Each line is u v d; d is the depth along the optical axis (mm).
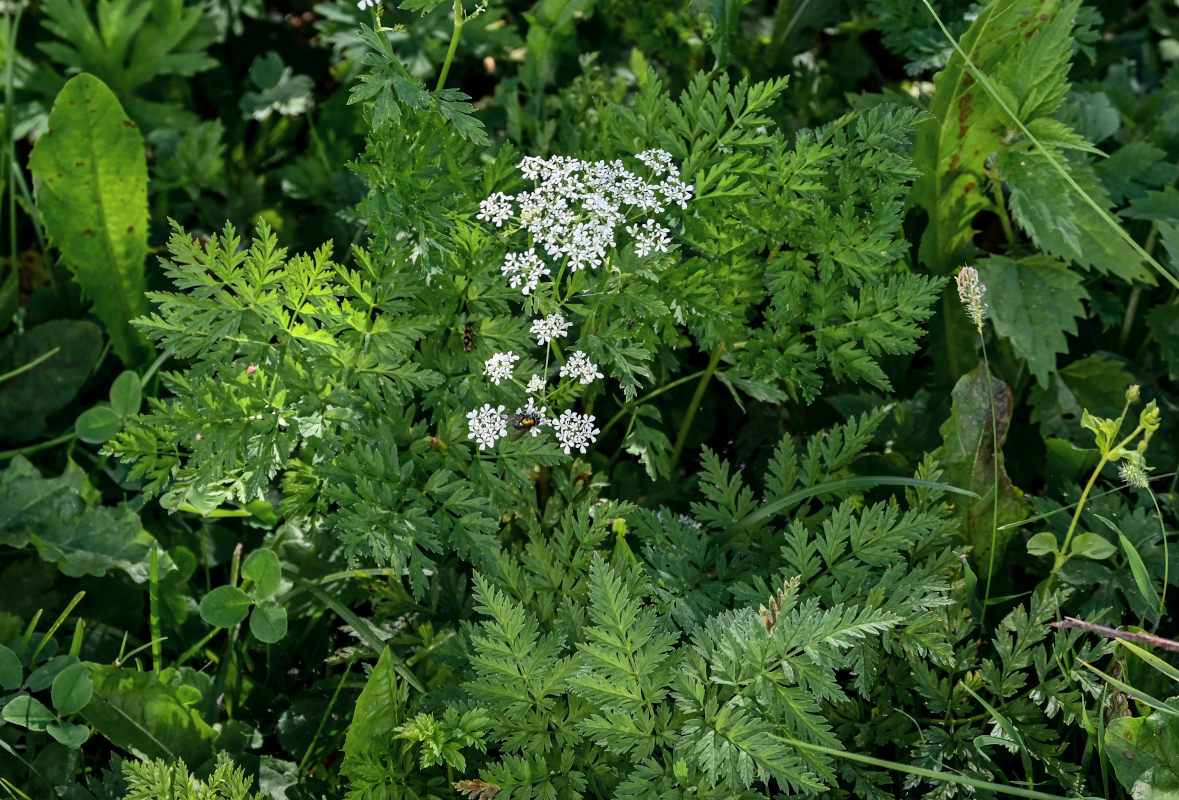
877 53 1507
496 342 1173
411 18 1438
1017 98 1247
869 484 1166
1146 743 1107
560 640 1112
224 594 1163
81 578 1239
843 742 1154
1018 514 1206
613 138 1219
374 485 1140
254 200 1421
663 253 1157
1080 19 1349
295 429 1148
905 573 1178
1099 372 1296
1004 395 1205
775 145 1189
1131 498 1244
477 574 1109
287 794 1170
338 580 1229
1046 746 1135
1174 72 1414
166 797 1103
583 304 1208
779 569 1158
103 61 1423
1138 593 1185
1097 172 1339
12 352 1319
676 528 1182
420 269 1154
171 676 1179
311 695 1218
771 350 1214
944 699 1145
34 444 1320
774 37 1409
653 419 1283
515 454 1164
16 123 1412
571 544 1173
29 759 1178
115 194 1288
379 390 1171
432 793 1124
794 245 1209
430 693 1132
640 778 1084
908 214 1317
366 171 1143
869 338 1204
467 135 1127
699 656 1104
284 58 1526
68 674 1144
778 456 1203
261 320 1155
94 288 1313
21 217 1422
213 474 1138
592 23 1430
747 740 1079
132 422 1240
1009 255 1327
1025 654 1146
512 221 1182
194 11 1436
